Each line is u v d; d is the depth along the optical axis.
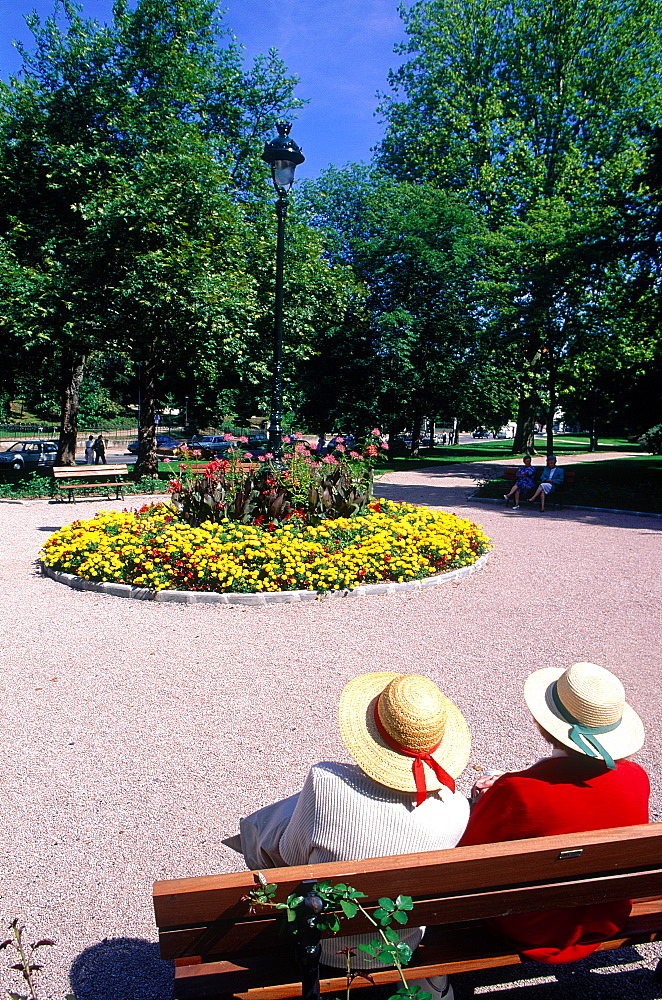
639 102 30.70
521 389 34.09
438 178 34.28
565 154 30.61
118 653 5.98
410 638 6.45
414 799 1.86
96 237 17.09
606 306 24.05
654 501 16.05
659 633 6.71
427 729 1.81
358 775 1.88
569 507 16.00
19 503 15.52
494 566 9.60
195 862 3.18
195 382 24.92
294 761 4.14
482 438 73.31
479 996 2.41
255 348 21.44
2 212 19.64
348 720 1.94
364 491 10.87
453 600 7.77
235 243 19.94
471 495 18.16
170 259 17.22
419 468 29.28
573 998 2.41
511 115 32.47
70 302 17.45
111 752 4.24
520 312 26.28
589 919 2.07
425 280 32.38
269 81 23.36
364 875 1.73
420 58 34.19
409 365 31.27
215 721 4.67
